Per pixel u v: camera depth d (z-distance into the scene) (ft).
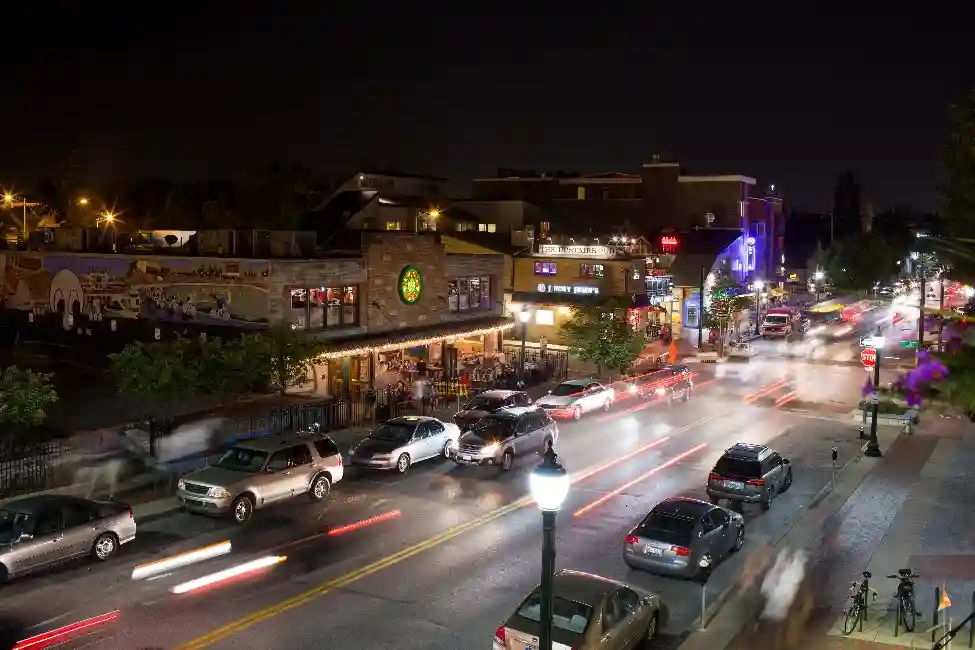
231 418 97.96
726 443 104.12
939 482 86.43
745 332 228.84
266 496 71.51
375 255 126.93
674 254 222.48
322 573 58.65
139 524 68.59
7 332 138.00
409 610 52.65
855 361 181.78
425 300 137.90
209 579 57.11
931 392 40.55
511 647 42.98
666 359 178.09
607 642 43.68
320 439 78.43
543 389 140.05
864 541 67.46
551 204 274.16
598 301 155.53
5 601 52.95
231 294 113.50
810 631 50.03
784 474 81.25
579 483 84.12
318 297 119.55
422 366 136.05
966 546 65.87
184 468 82.89
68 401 103.91
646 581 58.80
